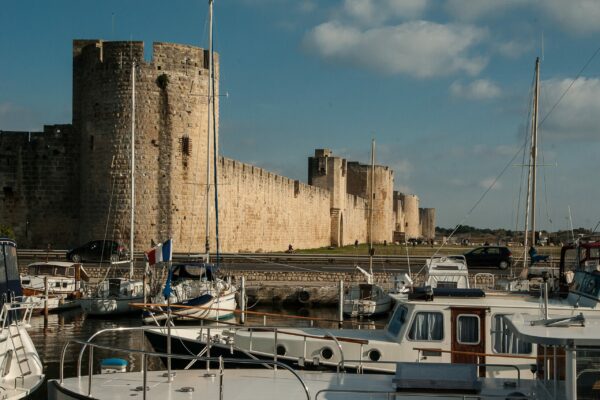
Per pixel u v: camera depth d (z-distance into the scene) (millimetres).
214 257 47844
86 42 54656
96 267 44938
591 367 10672
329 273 43562
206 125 51031
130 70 49219
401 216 145125
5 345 18766
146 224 49406
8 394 17391
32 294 37281
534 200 37281
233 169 56969
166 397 13203
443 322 16750
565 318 11852
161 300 32750
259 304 41031
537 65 37875
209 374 14750
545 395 11875
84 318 35844
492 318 16516
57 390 13953
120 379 14406
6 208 55406
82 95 51562
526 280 24266
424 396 12508
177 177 49812
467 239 140750
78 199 54969
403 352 16859
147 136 49406
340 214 92875
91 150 50594
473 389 12328
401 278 35875
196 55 50531
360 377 14469
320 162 91750
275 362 12578
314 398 13109
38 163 55188
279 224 69750
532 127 38062
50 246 54125
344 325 32406
